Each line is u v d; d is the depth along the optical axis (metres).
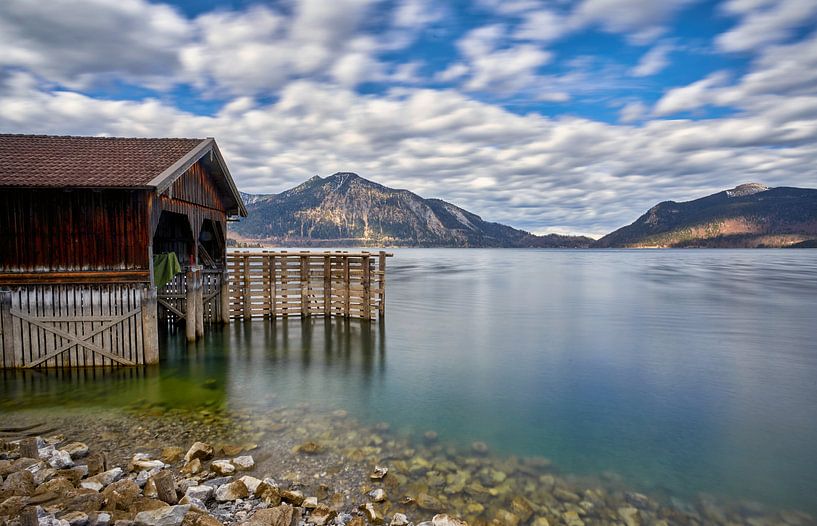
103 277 14.32
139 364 14.83
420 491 8.27
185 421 11.35
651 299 40.03
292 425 11.32
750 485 9.12
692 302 38.03
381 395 14.13
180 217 21.39
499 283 57.19
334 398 13.69
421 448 10.25
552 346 21.44
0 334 13.91
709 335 24.16
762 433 11.73
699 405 13.74
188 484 7.90
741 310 33.41
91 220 14.15
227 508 7.27
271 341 21.42
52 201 13.89
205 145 17.08
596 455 10.29
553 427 11.89
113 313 14.47
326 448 9.99
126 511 6.81
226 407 12.55
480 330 25.25
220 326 23.97
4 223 13.69
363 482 8.47
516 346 21.36
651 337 23.62
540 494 8.44
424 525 7.09
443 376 16.42
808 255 189.12
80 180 13.45
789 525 7.79
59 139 16.56
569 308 34.41
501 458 9.94
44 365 14.29
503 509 7.81
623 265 110.31
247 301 25.80
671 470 9.67
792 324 27.45
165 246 21.17
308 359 18.42
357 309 28.98
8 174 13.34
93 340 14.44
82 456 9.15
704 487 8.98
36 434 10.41
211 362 17.58
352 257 26.20
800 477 9.48
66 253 14.05
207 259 22.61
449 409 13.02
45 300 14.09
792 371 17.38
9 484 7.12
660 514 7.96
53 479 7.39
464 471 9.20
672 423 12.32
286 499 7.58
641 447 10.79
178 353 18.42
